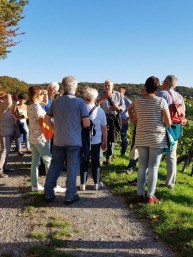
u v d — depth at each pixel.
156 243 2.60
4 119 4.31
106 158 4.92
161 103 3.19
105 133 3.77
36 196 3.51
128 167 4.41
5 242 2.54
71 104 3.25
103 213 3.15
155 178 3.31
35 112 3.49
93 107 3.69
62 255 2.33
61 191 3.68
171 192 3.69
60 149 3.34
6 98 4.29
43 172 4.37
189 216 3.03
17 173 4.48
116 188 3.80
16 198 3.48
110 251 2.46
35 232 2.70
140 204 3.30
